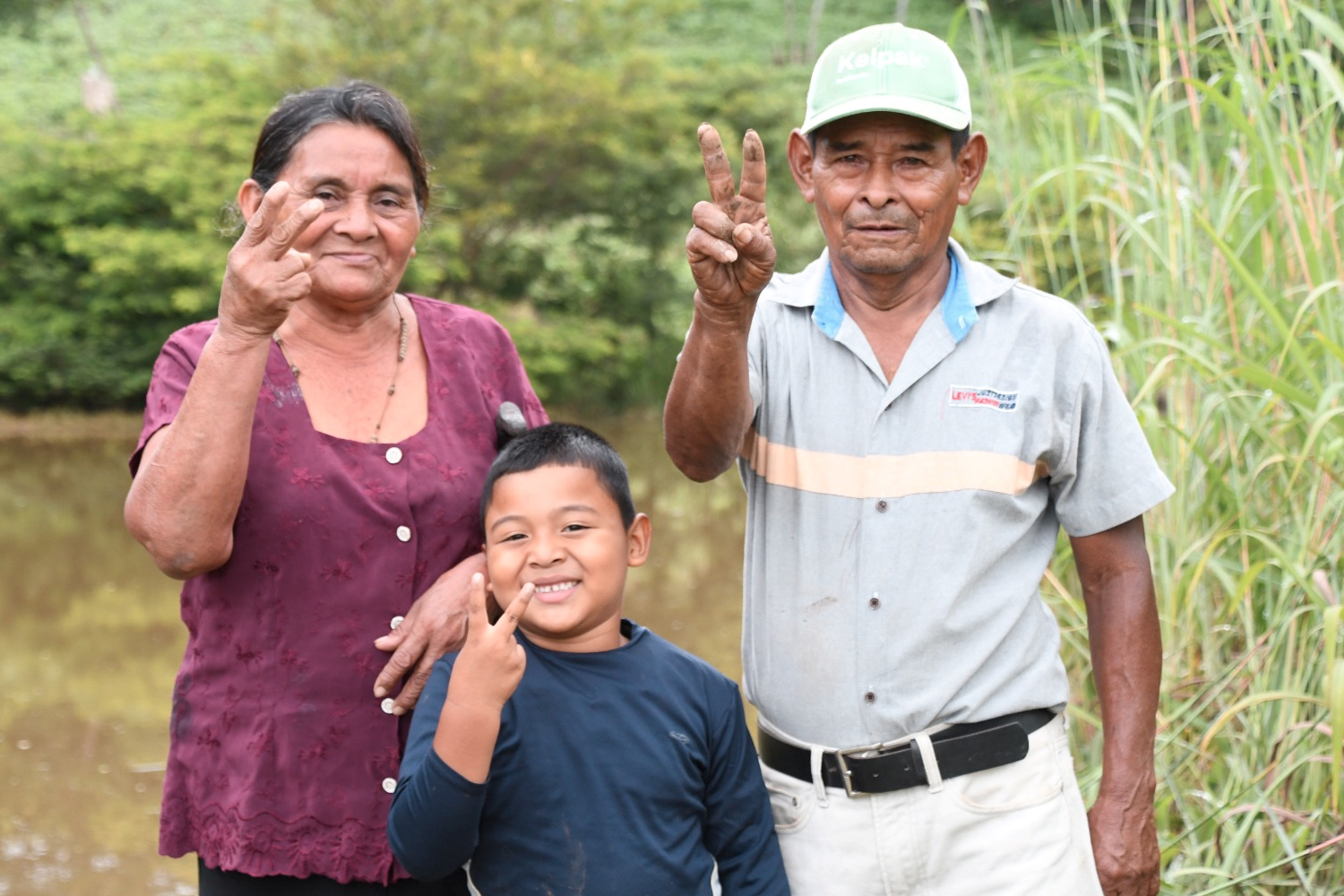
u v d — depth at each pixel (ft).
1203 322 10.84
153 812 15.12
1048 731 7.23
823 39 81.56
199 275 42.73
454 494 7.41
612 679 6.90
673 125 46.68
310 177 7.12
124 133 45.44
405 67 44.91
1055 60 13.48
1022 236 13.15
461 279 45.21
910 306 7.18
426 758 6.33
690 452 7.04
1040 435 7.08
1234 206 11.01
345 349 7.52
